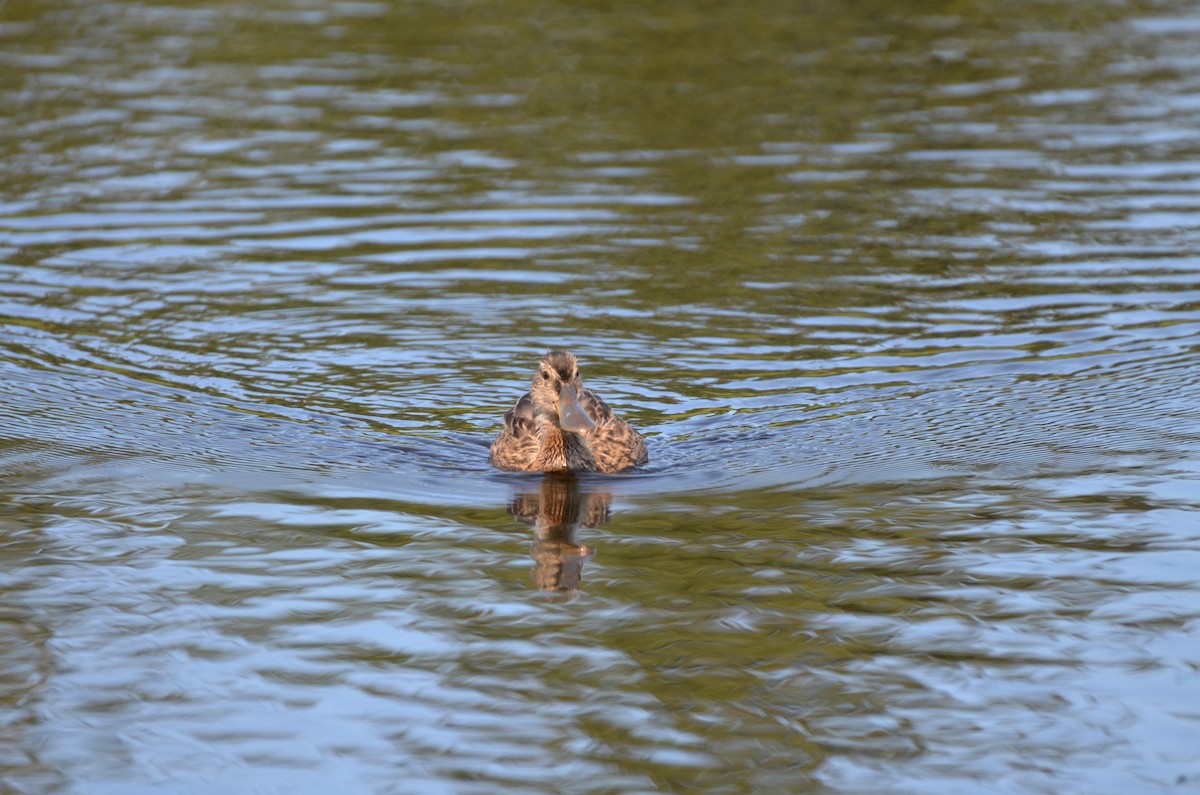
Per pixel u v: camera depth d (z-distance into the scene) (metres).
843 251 55.59
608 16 92.81
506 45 86.06
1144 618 29.16
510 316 49.88
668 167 65.44
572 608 30.05
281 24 91.81
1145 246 55.69
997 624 29.08
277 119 72.38
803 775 24.20
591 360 46.38
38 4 96.94
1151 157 66.44
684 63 82.06
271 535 34.06
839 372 45.16
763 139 69.25
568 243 56.66
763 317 49.47
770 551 32.81
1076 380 44.12
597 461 38.44
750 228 58.09
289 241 57.06
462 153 67.31
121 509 35.47
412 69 81.12
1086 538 33.12
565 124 71.44
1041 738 25.16
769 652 28.11
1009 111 73.56
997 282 52.31
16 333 48.16
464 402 43.81
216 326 49.16
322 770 24.48
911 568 31.73
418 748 25.11
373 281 53.09
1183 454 38.41
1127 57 83.81
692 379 44.88
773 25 90.44
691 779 24.17
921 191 62.34
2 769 24.47
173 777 24.34
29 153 67.06
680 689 26.86
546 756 24.81
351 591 30.92
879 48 85.44
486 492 37.22
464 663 27.84
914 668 27.47
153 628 29.30
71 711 26.28
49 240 56.94
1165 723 25.50
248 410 42.72
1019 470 37.56
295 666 27.80
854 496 36.12
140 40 87.81
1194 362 45.34
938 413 41.81
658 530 34.28
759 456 39.12
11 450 39.22
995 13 94.00
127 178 64.00
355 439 40.81
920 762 24.55
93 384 44.22
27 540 33.47
